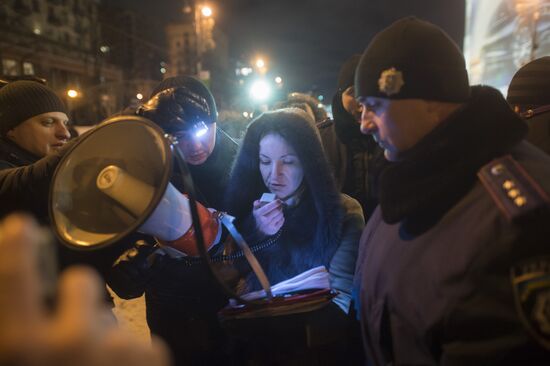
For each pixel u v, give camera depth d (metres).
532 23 4.82
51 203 1.00
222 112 4.42
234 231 1.24
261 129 1.34
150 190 1.04
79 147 1.07
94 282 0.37
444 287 0.77
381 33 0.89
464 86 0.86
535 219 0.69
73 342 0.32
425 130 0.86
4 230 0.36
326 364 1.36
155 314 1.56
